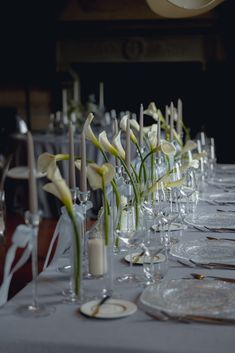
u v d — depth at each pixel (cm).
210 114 1167
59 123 888
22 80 1204
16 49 1189
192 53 1151
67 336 134
